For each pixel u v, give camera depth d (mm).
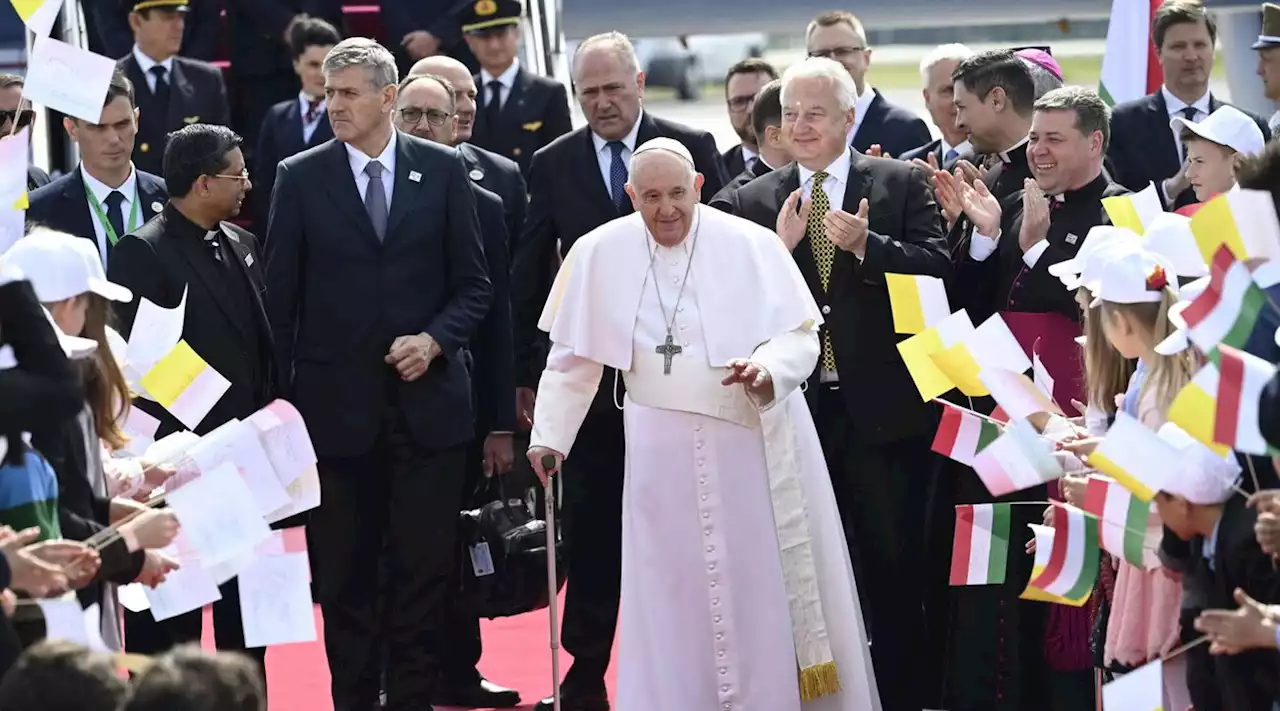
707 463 24672
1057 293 25406
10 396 16594
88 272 18922
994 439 21516
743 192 27281
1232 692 17812
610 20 48781
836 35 34469
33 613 17250
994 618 25719
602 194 29906
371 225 26703
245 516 18281
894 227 26469
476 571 27703
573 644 28641
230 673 14031
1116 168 31469
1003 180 27781
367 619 27094
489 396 28531
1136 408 20109
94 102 21781
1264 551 17125
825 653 24641
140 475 20375
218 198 26406
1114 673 21406
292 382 26906
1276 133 27906
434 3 41281
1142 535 18828
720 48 68000
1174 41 31219
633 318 24781
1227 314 17500
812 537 24969
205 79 39250
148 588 18734
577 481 28453
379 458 26906
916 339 21625
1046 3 48469
